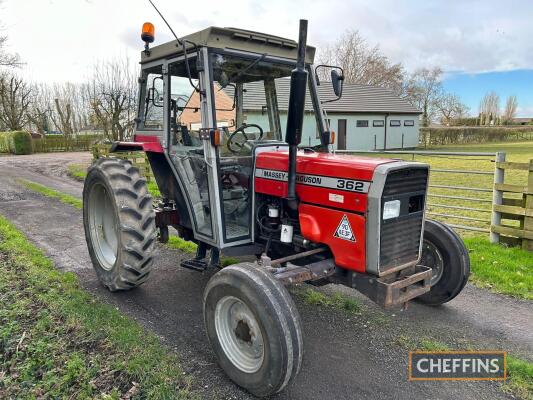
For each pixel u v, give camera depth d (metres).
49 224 6.32
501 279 4.15
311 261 3.03
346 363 2.77
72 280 3.96
